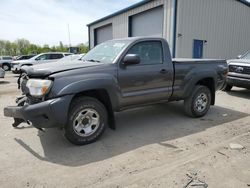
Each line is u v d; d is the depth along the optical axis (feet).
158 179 9.02
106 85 12.25
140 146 12.16
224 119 16.97
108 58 13.61
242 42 55.57
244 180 8.96
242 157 10.85
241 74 24.76
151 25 49.88
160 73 14.66
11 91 30.58
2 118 17.12
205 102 17.51
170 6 43.24
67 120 11.47
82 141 12.15
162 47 15.11
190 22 44.04
